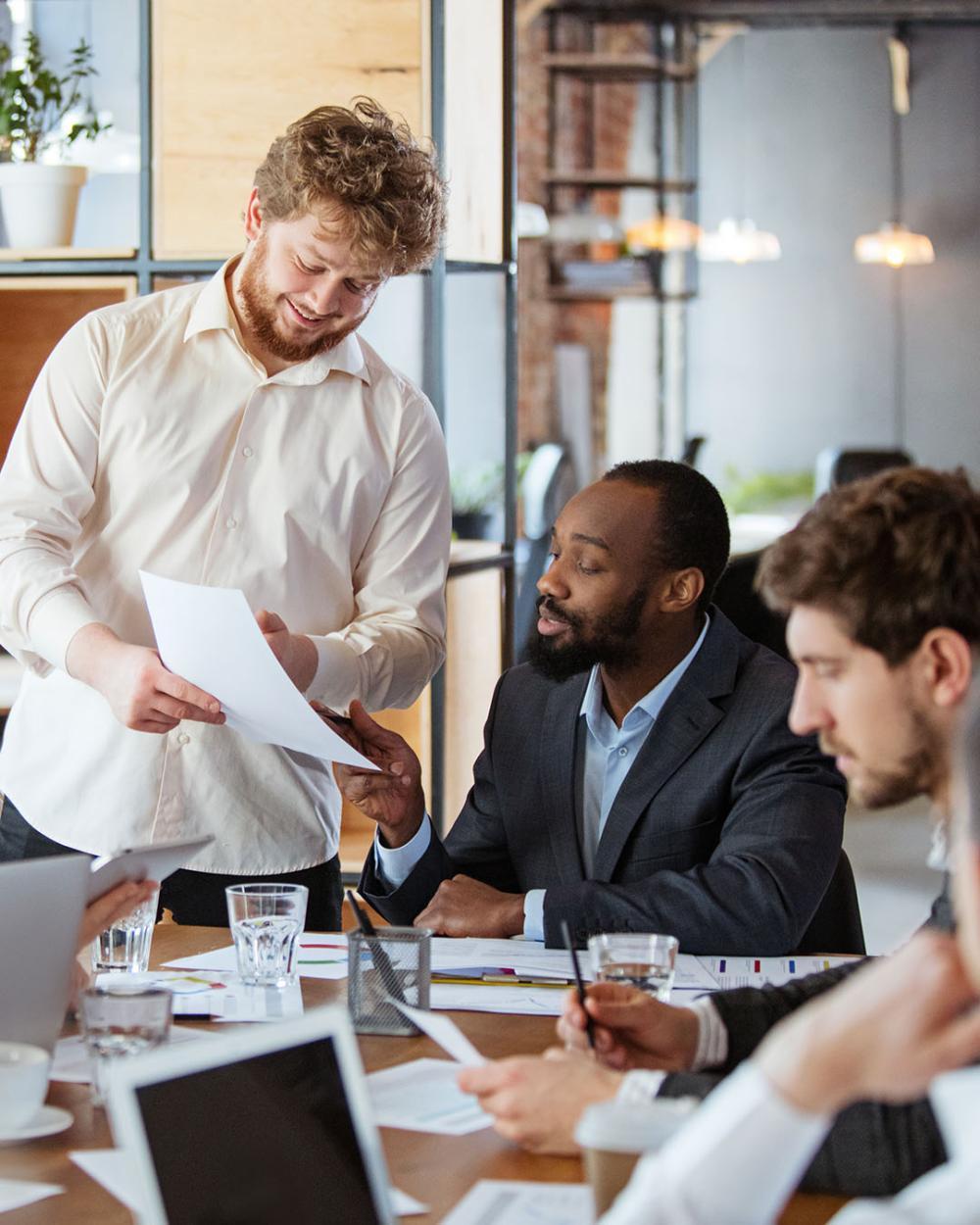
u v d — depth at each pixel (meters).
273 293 2.21
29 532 2.23
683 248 9.90
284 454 2.34
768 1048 0.73
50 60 3.88
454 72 3.32
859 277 10.35
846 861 2.15
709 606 2.21
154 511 2.30
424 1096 1.39
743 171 10.35
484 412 7.55
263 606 2.33
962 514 1.18
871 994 0.71
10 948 1.37
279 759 2.36
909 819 6.23
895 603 1.16
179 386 2.31
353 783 2.14
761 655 2.18
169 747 2.32
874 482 1.23
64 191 3.29
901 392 10.38
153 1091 0.93
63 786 2.33
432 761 3.25
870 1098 1.18
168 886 2.34
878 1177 1.16
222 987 1.76
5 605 2.19
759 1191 0.71
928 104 10.24
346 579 2.41
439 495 2.49
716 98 10.31
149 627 2.31
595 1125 0.99
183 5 3.15
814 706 1.23
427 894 2.18
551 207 10.02
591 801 2.20
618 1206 0.75
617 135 10.04
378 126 2.18
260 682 1.93
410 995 1.60
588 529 2.12
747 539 7.62
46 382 2.29
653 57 9.70
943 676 1.16
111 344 2.30
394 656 2.32
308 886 2.42
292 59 3.13
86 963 1.82
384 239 2.09
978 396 10.30
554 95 9.86
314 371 2.35
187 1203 0.91
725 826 2.06
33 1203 1.14
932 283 10.32
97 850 2.32
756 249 9.81
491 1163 1.22
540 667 2.17
